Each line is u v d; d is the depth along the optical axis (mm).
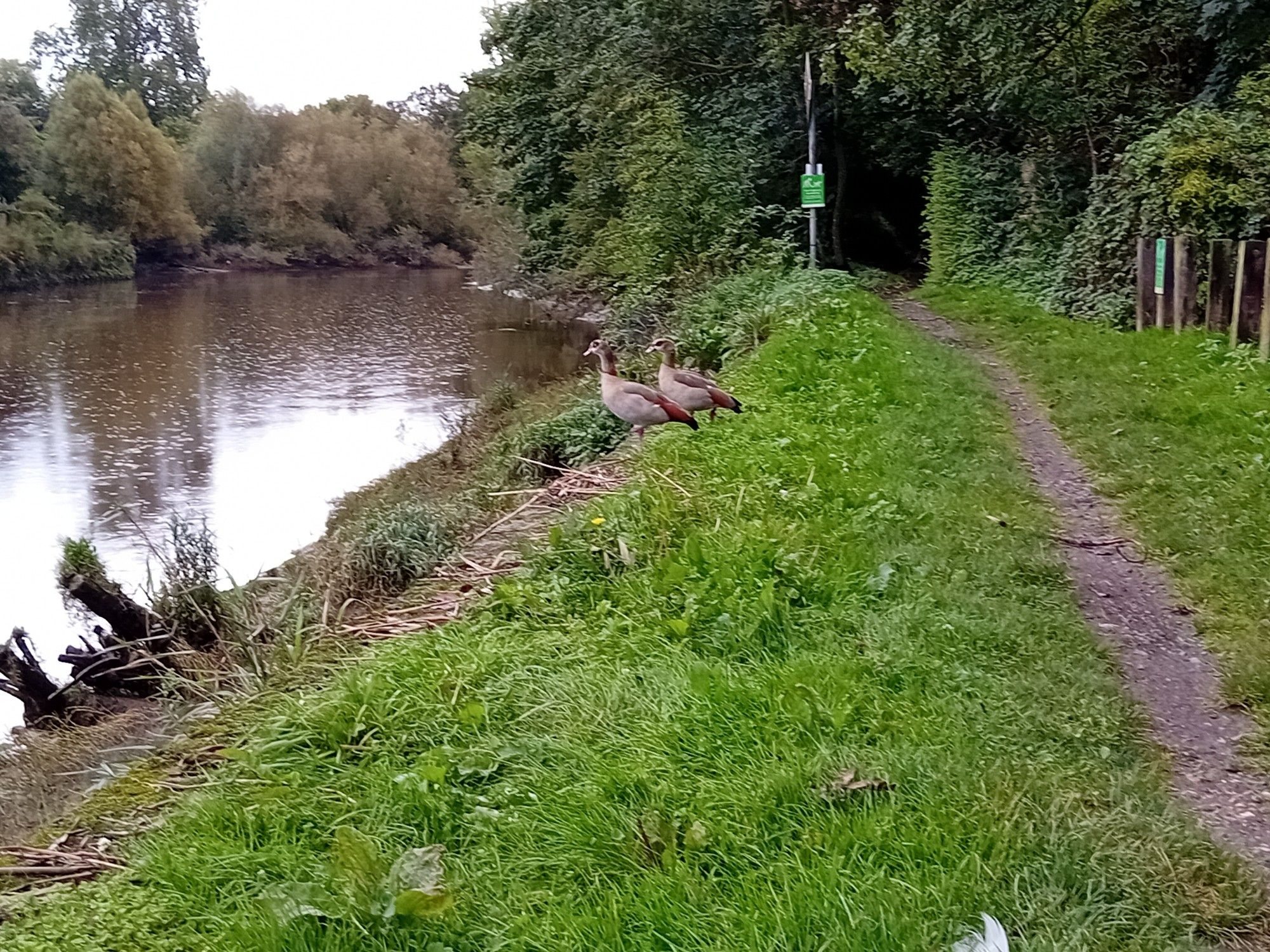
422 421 23125
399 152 85062
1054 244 20375
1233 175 14844
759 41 23734
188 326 40625
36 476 18797
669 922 3775
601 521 7566
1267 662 5785
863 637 5922
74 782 6441
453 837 4352
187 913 4020
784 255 19688
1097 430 10445
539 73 27344
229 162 80625
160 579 11195
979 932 3691
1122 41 19828
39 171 63594
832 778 4551
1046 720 5148
